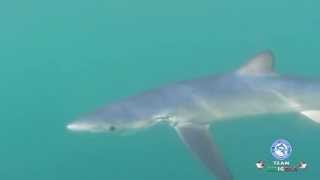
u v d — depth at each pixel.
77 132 1.60
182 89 1.70
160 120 1.65
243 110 1.70
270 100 1.70
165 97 1.67
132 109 1.63
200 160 1.49
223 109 1.68
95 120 1.59
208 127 1.69
